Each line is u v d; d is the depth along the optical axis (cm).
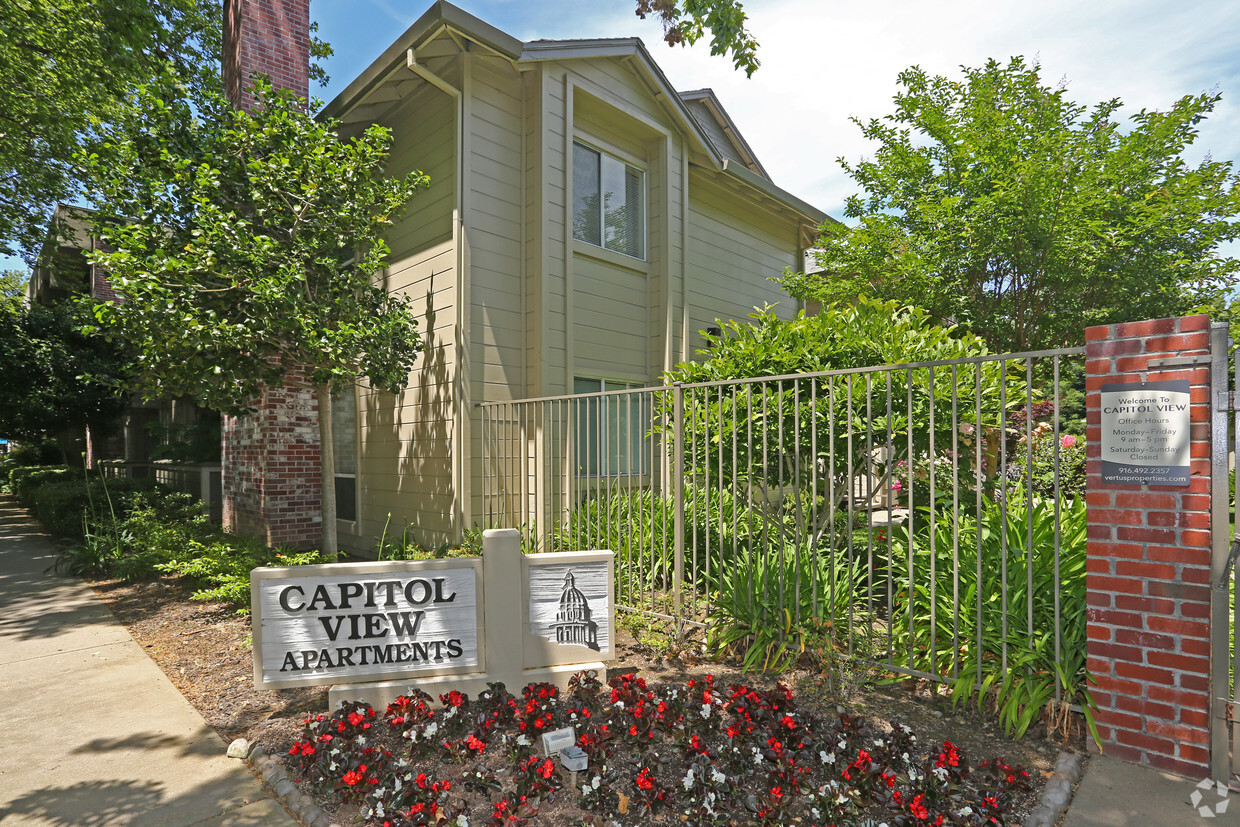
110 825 285
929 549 485
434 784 285
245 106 865
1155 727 323
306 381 895
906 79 1064
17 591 729
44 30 1162
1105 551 339
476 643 406
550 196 839
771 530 687
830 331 577
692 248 1084
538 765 300
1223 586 305
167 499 1087
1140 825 276
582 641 423
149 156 718
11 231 1421
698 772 291
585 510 757
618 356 936
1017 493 666
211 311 636
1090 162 915
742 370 580
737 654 482
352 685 391
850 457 449
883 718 376
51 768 336
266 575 378
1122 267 913
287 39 918
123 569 756
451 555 721
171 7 1332
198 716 399
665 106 982
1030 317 950
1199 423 312
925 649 436
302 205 719
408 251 866
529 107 845
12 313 1455
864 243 1029
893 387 540
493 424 800
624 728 343
